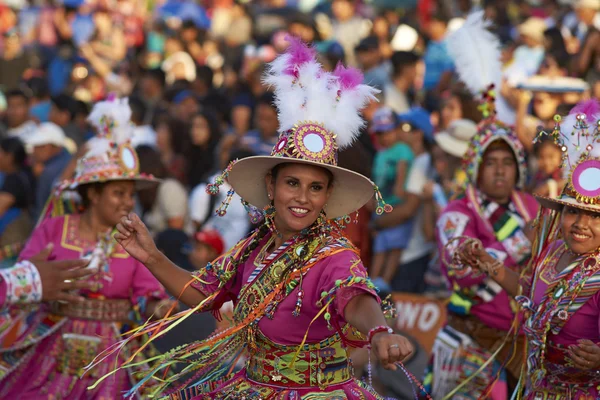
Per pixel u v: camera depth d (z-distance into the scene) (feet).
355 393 28.30
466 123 57.98
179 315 30.50
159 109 85.92
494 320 41.86
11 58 113.60
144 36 121.70
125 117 41.65
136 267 40.96
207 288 30.66
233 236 59.93
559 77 66.18
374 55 81.10
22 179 67.51
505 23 88.12
